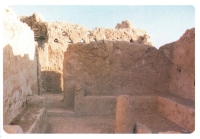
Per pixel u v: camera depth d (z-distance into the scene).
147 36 16.55
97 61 10.01
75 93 9.15
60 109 9.57
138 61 10.29
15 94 6.11
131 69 10.23
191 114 6.84
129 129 6.17
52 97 11.11
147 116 8.73
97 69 10.00
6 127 4.27
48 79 14.73
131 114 6.23
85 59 9.94
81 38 15.60
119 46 10.20
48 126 7.64
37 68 10.71
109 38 16.08
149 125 7.62
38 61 10.94
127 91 10.17
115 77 10.13
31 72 8.84
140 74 10.30
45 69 14.59
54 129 7.38
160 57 10.41
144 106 9.13
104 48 10.05
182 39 9.36
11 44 5.83
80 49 9.92
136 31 16.73
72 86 9.89
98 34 15.93
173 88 10.02
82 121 8.34
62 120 8.44
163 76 10.41
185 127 7.18
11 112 5.67
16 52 6.34
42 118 6.83
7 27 5.54
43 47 14.52
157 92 10.33
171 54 10.23
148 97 9.23
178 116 7.64
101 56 10.00
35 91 9.86
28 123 5.57
